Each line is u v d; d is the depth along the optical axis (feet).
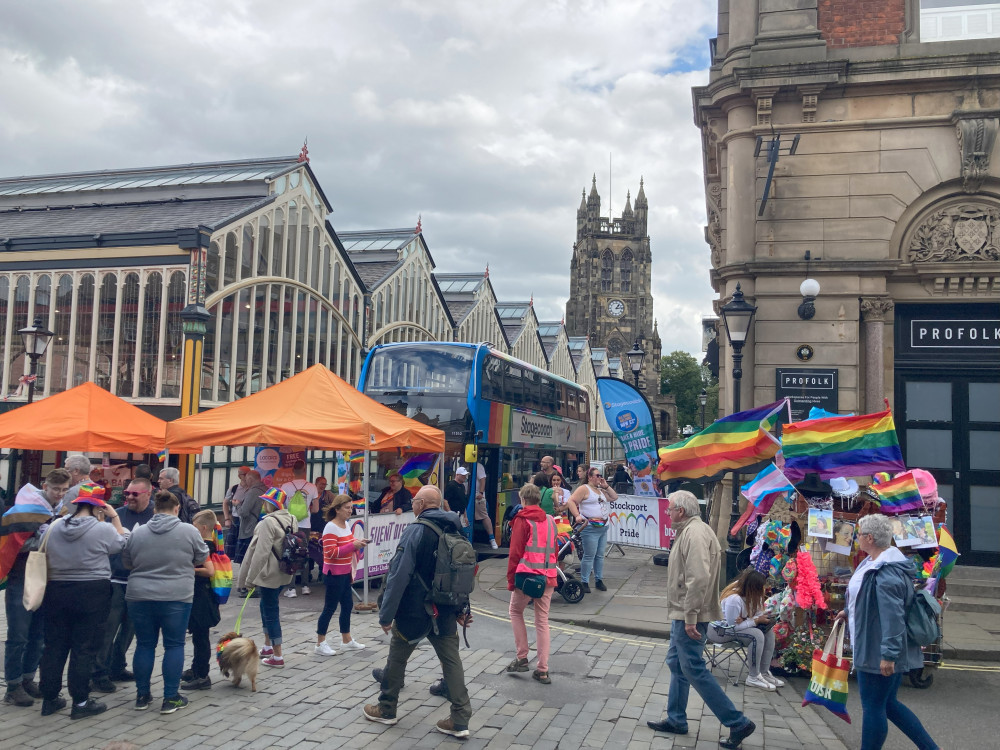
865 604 17.39
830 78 43.70
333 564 27.22
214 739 19.25
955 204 43.39
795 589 25.41
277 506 27.63
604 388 51.34
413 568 19.77
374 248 111.14
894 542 24.59
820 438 27.66
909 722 17.42
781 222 44.83
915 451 43.98
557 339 192.13
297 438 33.45
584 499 39.22
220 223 71.05
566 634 31.73
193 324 59.93
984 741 20.74
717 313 54.90
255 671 23.12
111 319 69.36
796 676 26.30
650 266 393.70
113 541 20.89
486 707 22.18
